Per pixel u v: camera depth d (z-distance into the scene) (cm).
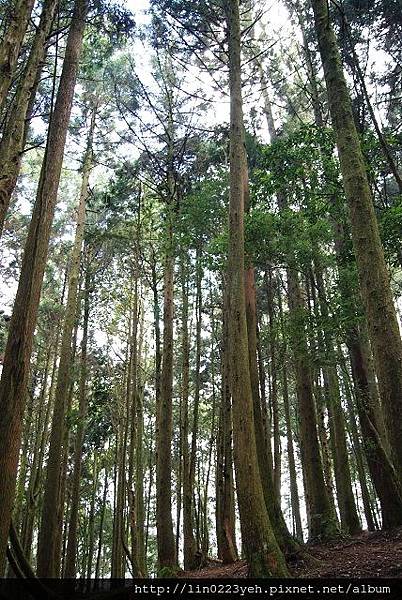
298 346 1009
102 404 1909
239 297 647
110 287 1841
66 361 1151
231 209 711
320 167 945
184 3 1026
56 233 2009
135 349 1198
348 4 1116
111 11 852
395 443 394
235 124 770
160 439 1111
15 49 509
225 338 1241
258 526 558
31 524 1567
